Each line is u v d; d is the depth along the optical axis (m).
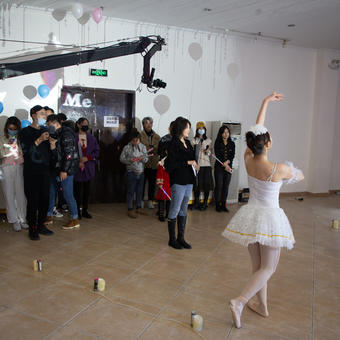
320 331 2.39
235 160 6.33
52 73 5.45
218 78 6.61
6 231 4.39
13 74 3.99
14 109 5.28
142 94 6.05
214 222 5.13
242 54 6.77
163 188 4.93
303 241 4.41
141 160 5.10
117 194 6.18
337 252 4.02
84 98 5.75
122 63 5.87
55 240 4.09
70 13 5.45
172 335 2.29
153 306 2.65
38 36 5.32
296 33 6.40
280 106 7.34
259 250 2.42
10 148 4.27
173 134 3.80
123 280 3.08
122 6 5.12
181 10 5.26
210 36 6.45
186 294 2.86
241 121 6.92
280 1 4.79
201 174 5.78
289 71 7.31
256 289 2.33
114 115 6.00
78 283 2.99
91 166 4.99
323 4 4.89
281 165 2.26
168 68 6.20
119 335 2.27
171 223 3.93
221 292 2.92
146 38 4.58
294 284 3.13
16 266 3.31
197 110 6.50
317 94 7.57
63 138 4.15
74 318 2.45
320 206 6.66
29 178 3.98
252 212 2.32
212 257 3.71
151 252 3.80
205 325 2.42
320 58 7.48
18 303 2.62
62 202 5.39
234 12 5.30
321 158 7.70
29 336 2.22
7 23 5.12
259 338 2.28
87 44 5.62
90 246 3.92
